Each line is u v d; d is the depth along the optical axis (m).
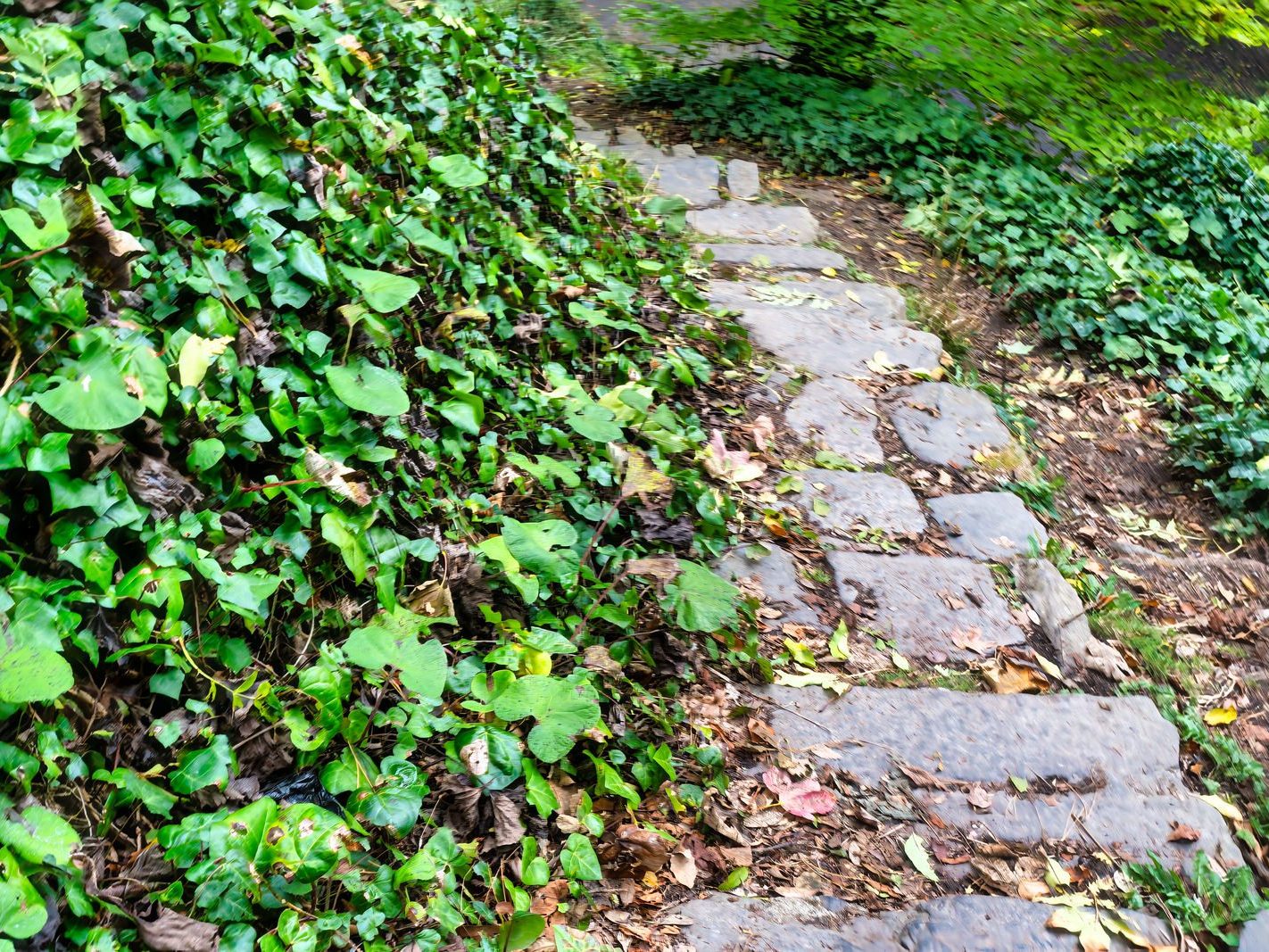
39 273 1.91
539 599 2.71
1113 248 5.64
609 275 4.35
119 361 1.93
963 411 4.25
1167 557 3.79
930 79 6.86
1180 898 2.46
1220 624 3.47
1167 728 2.92
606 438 3.04
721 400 4.05
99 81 2.19
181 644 1.98
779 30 7.05
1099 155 6.38
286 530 2.29
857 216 5.86
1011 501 3.79
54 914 1.62
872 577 3.32
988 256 5.42
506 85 4.88
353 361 2.59
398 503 2.61
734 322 4.57
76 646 1.86
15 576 1.80
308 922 1.87
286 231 2.50
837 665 3.00
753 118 6.77
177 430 2.14
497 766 2.18
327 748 2.21
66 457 1.83
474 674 2.38
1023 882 2.46
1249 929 2.43
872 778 2.67
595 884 2.29
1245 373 4.76
